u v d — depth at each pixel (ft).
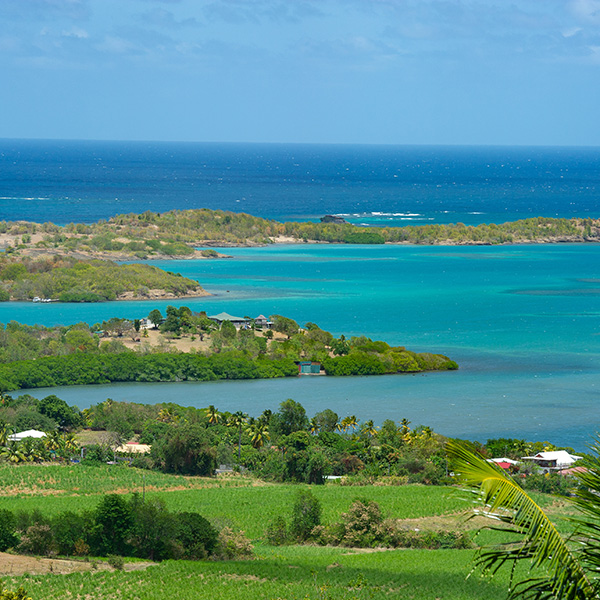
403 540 337.72
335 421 545.03
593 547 56.65
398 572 273.95
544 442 511.40
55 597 241.35
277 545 343.05
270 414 529.86
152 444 488.44
